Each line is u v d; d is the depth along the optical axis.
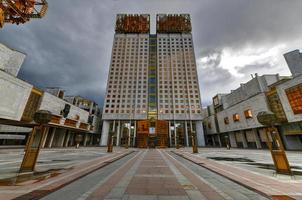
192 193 4.96
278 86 34.97
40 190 4.96
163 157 17.55
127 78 82.25
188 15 105.88
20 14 19.56
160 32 100.31
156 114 74.62
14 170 8.45
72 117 51.97
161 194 4.84
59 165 10.39
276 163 7.50
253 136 45.59
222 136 65.62
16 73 39.94
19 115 32.53
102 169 9.27
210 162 12.67
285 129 35.31
